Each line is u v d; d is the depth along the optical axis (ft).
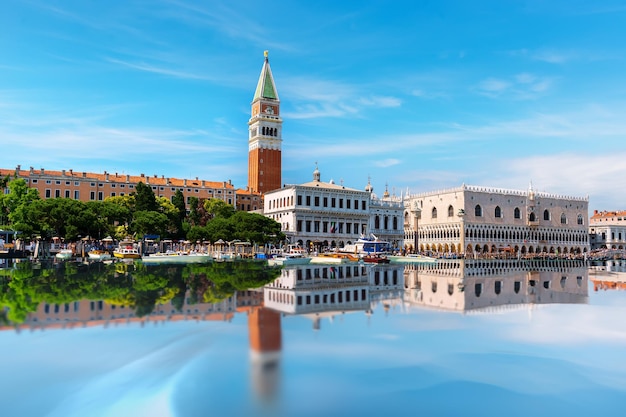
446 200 628.69
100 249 455.63
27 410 65.87
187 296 153.89
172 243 502.79
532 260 505.66
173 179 643.45
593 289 193.06
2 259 359.46
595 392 75.46
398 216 570.05
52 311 124.98
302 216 504.43
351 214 529.45
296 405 67.77
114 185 589.73
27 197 400.06
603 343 101.45
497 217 630.74
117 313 122.93
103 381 75.36
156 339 97.55
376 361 86.02
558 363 87.97
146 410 65.57
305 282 202.08
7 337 98.73
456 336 104.53
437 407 68.64
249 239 402.93
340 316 122.93
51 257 391.24
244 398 69.36
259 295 157.48
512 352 93.71
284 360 85.40
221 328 106.63
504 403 70.79
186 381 74.90
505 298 161.99
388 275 248.52
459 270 303.89
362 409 66.85
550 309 139.54
